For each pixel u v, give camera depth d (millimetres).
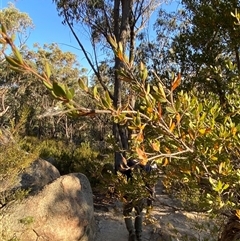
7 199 4234
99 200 7289
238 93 2043
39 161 6430
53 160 10195
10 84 27125
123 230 6238
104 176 2400
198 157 1395
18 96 28578
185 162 1448
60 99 869
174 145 1359
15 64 794
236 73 2709
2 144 3957
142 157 1165
